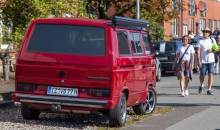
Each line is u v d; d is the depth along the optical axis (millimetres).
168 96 24766
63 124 16219
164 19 40844
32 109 16547
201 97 24297
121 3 40438
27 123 16219
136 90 17016
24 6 24641
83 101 15117
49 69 15414
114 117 15578
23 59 15664
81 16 28438
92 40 15453
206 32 25297
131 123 16781
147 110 18797
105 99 15055
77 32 15625
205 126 16328
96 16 38750
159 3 39344
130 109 19984
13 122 16328
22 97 15648
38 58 15539
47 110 15914
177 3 41500
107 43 15297
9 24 25766
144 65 17750
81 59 15219
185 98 23906
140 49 17625
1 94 22172
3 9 25141
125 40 16281
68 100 15203
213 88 28609
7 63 30000
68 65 15266
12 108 19484
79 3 29344
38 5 24297
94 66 15117
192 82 32656
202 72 25500
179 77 24719
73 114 17172
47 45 15672
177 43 38656
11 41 25891
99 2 38625
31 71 15578
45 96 15422
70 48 15500
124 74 15750
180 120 17406
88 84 15141
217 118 17906
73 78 15227
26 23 25141
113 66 15039
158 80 34312
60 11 25250
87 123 16547
